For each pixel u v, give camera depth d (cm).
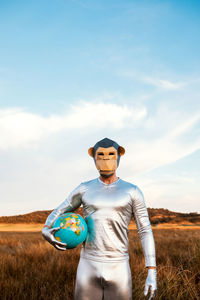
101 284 249
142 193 277
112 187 269
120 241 258
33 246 817
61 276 517
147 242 261
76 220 255
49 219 279
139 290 413
